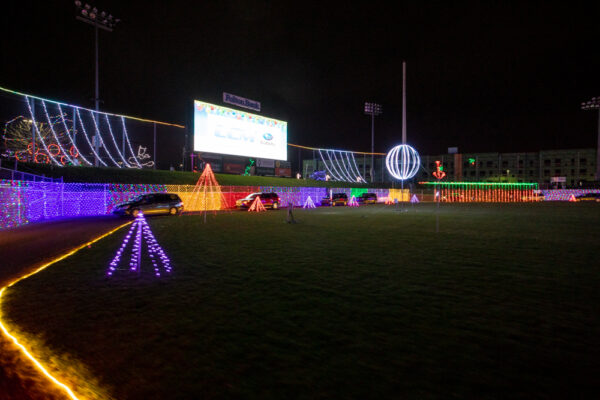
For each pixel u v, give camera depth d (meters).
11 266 7.29
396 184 57.59
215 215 22.45
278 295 5.16
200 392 2.65
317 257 8.11
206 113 33.56
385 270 6.77
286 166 43.59
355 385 2.71
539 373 2.89
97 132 25.97
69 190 21.69
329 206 36.94
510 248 9.32
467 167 84.62
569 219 18.52
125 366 3.09
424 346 3.41
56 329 3.96
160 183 28.20
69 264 7.43
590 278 6.11
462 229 13.91
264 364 3.07
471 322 4.05
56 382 2.86
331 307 4.60
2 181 14.47
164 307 4.66
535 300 4.87
